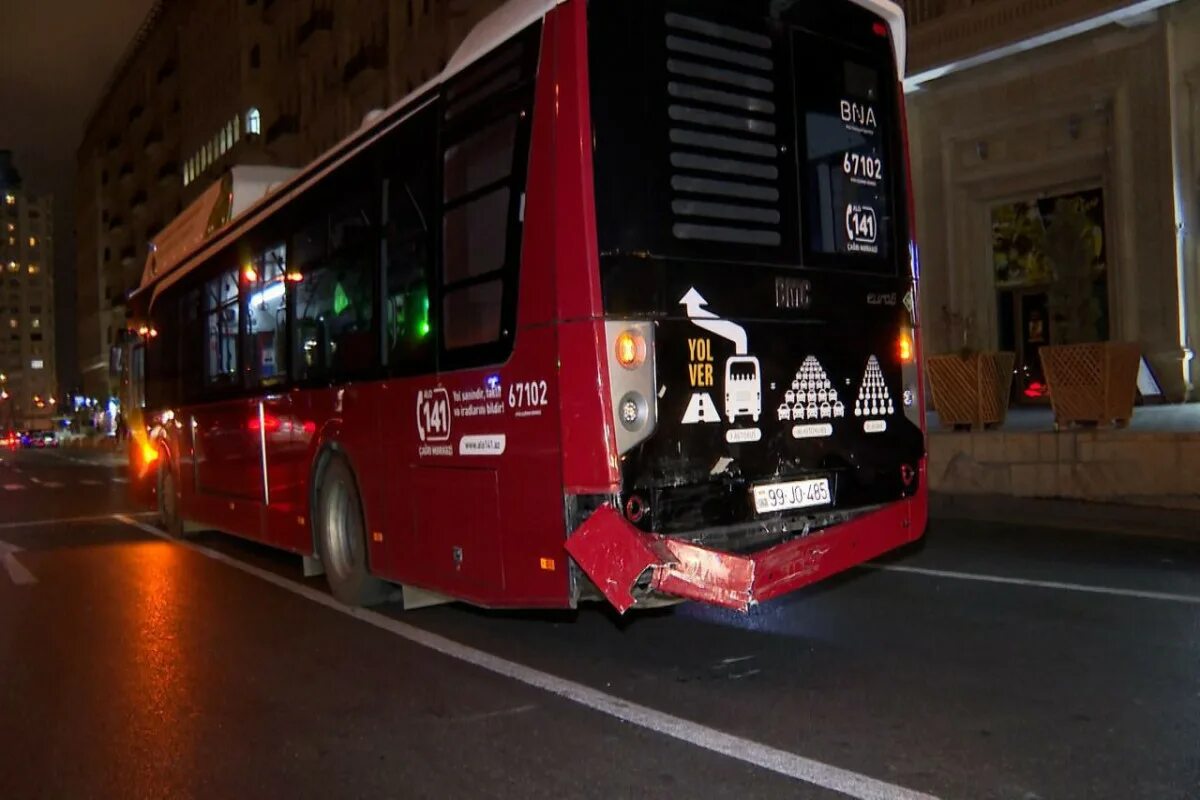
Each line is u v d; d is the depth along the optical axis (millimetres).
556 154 5020
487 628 6930
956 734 4453
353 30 40531
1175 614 6367
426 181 6230
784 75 5680
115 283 91562
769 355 5449
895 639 6113
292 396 8438
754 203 5465
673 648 6156
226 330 10258
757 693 5188
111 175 92312
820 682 5324
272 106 52188
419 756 4547
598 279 4883
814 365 5668
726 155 5379
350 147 7324
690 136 5258
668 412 5016
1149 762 4062
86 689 5875
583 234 4895
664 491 4977
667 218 5125
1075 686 5055
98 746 4875
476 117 5715
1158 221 16312
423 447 6242
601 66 5027
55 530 14102
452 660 6145
